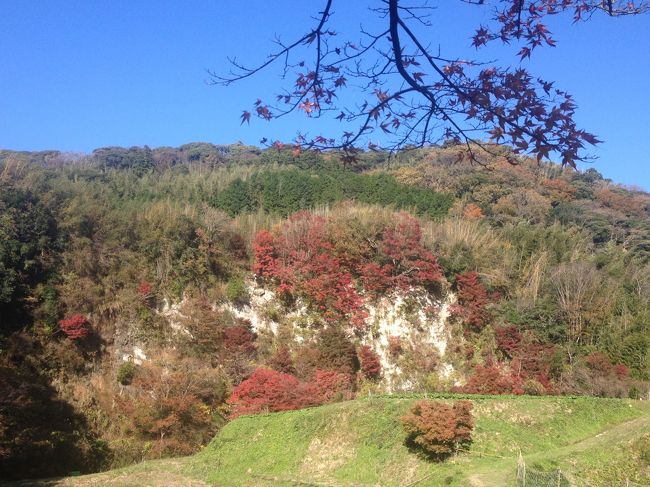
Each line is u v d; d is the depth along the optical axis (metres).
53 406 27.05
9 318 29.33
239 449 22.97
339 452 19.97
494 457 17.17
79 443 26.02
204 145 76.94
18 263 30.45
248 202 49.25
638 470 15.85
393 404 20.53
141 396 28.23
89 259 32.84
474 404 20.56
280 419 23.62
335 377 29.72
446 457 17.36
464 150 5.31
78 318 30.12
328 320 36.09
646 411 22.28
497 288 39.62
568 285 38.06
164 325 33.47
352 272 38.78
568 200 57.28
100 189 42.94
